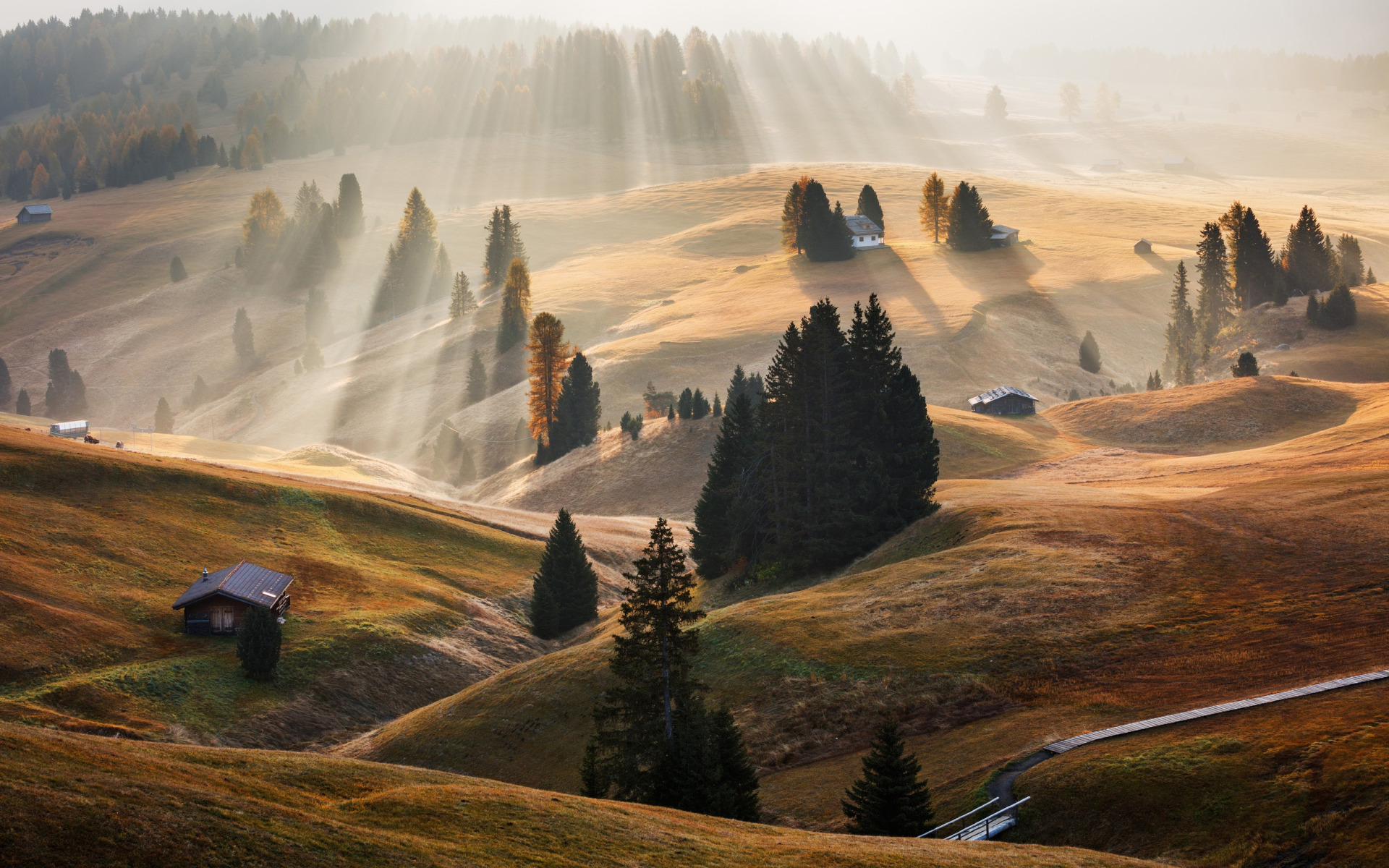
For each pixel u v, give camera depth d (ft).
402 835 61.57
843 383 231.30
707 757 101.40
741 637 154.61
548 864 61.36
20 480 231.71
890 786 86.89
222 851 52.31
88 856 48.21
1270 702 96.37
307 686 187.93
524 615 246.27
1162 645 123.34
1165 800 82.79
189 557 225.56
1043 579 153.28
